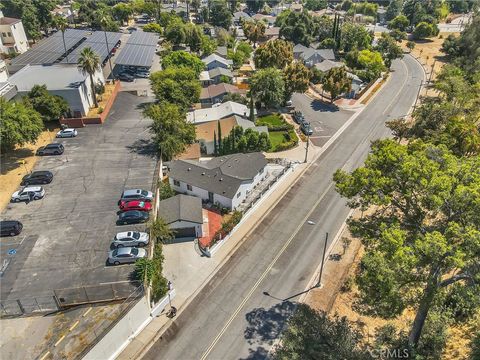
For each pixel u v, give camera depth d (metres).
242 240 47.44
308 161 66.38
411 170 29.83
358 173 32.47
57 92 66.94
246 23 151.12
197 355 33.25
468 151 52.09
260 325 36.16
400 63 127.25
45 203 47.69
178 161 58.56
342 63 116.94
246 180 54.19
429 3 184.25
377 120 83.06
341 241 47.19
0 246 40.81
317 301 38.62
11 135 51.78
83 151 59.84
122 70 102.00
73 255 39.59
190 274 41.91
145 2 187.00
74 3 182.75
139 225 44.09
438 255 25.38
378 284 28.91
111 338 31.56
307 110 88.75
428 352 31.31
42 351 29.34
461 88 75.31
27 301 34.00
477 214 26.38
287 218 51.59
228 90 88.50
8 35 112.38
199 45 121.25
